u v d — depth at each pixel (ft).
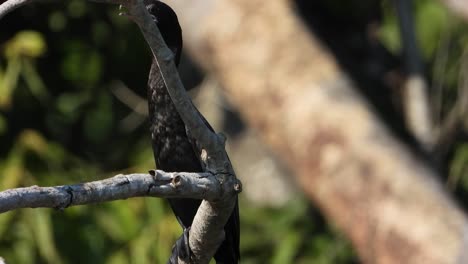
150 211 35.29
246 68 29.63
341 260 37.63
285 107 28.45
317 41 29.81
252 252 38.29
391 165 25.81
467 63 39.52
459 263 23.59
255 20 30.19
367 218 25.62
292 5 30.83
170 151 21.67
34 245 34.01
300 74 28.76
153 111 21.66
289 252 36.50
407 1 36.65
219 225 17.35
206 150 16.35
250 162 45.44
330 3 38.22
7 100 34.45
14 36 37.73
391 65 38.52
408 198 25.11
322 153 27.12
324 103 27.76
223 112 45.96
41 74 39.55
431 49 42.19
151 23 14.88
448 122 38.63
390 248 24.88
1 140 37.63
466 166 40.52
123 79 40.11
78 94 39.65
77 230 35.06
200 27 30.94
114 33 39.58
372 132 26.71
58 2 38.55
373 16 39.40
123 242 35.29
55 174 35.04
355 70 32.83
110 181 15.26
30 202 14.47
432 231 24.30
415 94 36.32
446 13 41.47
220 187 16.40
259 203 42.19
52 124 39.19
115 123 39.83
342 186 26.37
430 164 28.09
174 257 18.51
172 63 15.35
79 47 39.40
